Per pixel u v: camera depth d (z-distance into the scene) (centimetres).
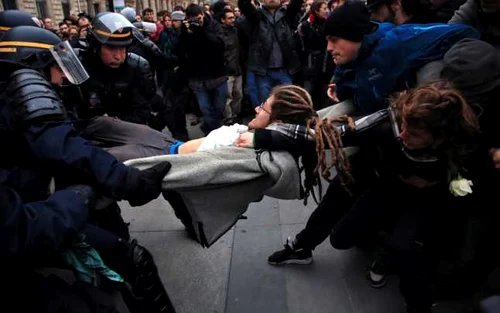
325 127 169
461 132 151
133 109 271
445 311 209
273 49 500
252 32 507
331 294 228
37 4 1292
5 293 121
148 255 169
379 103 202
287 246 250
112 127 202
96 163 140
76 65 159
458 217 195
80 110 231
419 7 230
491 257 203
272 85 516
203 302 226
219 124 516
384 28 204
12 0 1150
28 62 150
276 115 182
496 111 164
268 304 223
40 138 135
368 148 180
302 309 218
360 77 206
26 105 136
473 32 188
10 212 109
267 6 495
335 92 254
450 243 205
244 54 547
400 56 187
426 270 182
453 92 149
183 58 486
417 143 157
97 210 160
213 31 476
